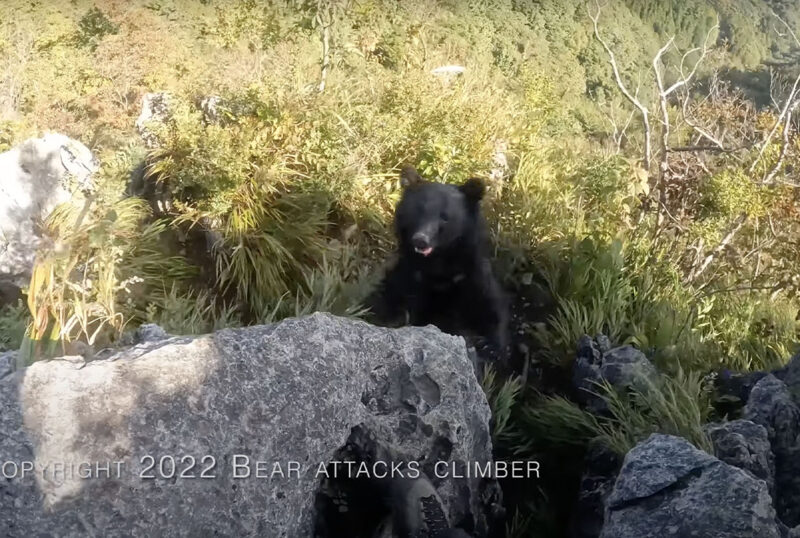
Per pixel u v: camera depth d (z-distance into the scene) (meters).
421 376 1.64
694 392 2.07
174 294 2.26
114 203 2.37
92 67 6.10
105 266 2.00
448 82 3.65
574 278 2.62
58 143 2.55
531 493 1.97
